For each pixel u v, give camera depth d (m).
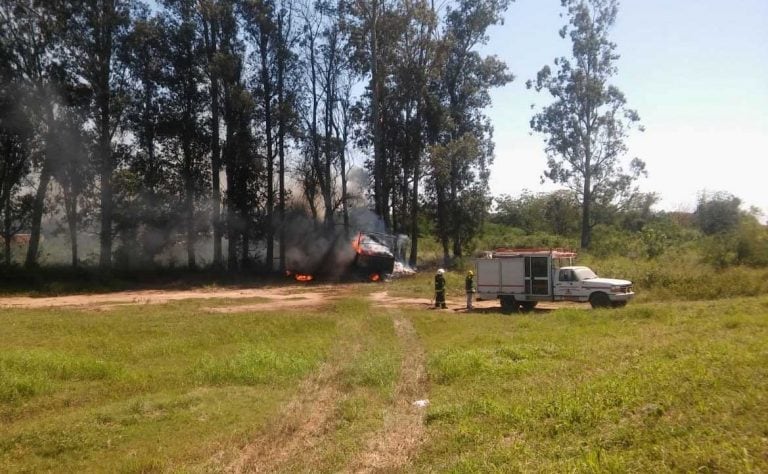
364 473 6.70
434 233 47.94
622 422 6.59
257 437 8.24
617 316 18.23
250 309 24.11
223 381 11.70
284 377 11.86
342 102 46.22
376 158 43.09
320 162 46.16
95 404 10.20
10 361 12.07
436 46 43.62
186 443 8.02
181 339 16.00
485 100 46.47
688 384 7.38
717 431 5.70
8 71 35.38
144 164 40.22
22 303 27.83
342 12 43.91
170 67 40.81
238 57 41.78
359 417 9.02
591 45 45.56
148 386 11.30
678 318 16.73
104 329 17.77
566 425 6.96
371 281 39.12
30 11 36.12
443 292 24.66
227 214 42.47
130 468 7.08
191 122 40.75
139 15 39.84
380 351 14.57
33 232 37.41
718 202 56.88
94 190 38.62
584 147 46.44
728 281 25.22
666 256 34.62
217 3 40.84
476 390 9.91
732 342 10.66
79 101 36.53
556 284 22.66
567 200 65.00
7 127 35.06
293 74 44.12
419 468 6.65
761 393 6.60
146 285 37.97
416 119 44.00
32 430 8.49
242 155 41.59
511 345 13.62
